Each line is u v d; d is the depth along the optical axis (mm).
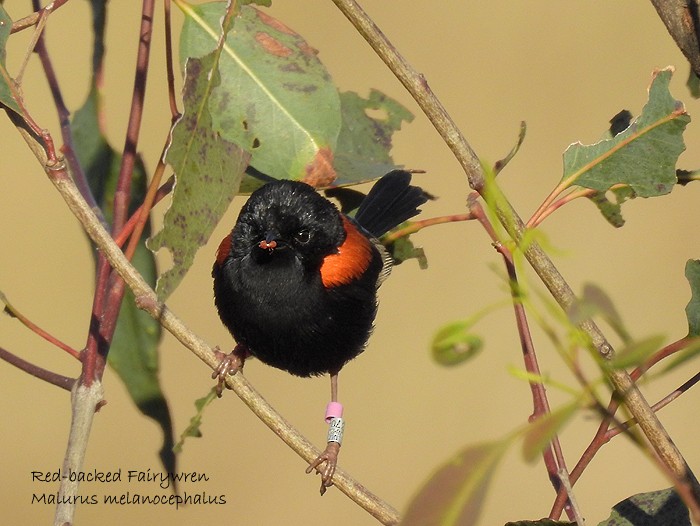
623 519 5770
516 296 3752
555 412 3316
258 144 7656
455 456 3385
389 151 9719
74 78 16438
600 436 5223
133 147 7734
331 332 10562
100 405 6938
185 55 7578
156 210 10008
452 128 5594
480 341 3719
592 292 3615
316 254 10242
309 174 7695
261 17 7762
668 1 6246
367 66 18859
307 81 7688
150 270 8594
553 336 3582
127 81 17266
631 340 3549
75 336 16469
